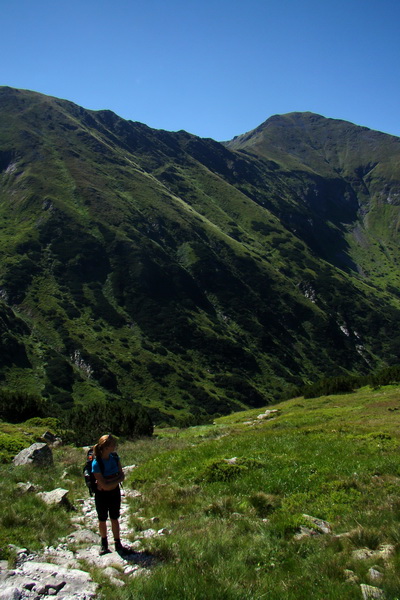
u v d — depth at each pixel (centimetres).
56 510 1180
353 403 4191
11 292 15062
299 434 2164
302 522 988
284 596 680
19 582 706
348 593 663
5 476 1559
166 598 680
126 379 12950
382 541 864
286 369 16500
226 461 1545
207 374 14575
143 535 1007
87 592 686
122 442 2956
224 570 778
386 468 1380
